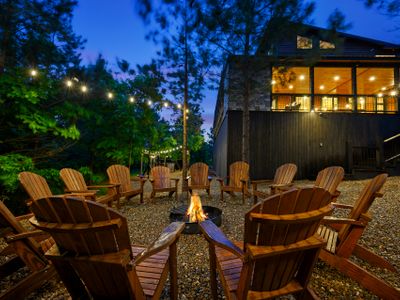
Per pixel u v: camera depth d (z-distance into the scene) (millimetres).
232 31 5461
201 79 6035
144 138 7297
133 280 1076
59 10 4742
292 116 8492
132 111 6680
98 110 6273
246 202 4750
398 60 7941
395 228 2773
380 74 9602
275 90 10930
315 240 1105
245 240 1037
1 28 4102
